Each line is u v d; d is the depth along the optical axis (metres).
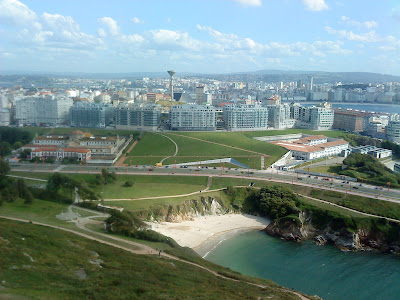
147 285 142.12
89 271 148.38
